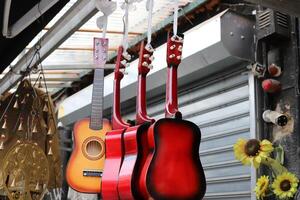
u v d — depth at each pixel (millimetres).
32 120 3656
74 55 5656
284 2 2625
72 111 6434
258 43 3961
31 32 3562
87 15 3389
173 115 1807
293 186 2910
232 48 3928
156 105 5324
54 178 3555
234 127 4230
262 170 3809
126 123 2057
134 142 1858
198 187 1751
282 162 3639
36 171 3432
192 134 1795
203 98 4637
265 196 3322
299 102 3652
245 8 4270
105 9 2299
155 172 1715
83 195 6207
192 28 4547
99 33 4883
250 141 3025
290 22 3834
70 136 6766
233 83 4285
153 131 1756
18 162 3387
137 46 5453
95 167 3717
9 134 3586
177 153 1760
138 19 4730
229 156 4246
